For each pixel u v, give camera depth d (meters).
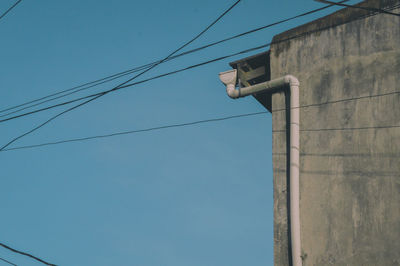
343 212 10.45
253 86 12.49
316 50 11.95
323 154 11.06
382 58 10.98
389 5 11.23
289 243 10.88
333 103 11.30
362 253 9.98
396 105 10.51
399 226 9.76
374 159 10.43
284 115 11.91
